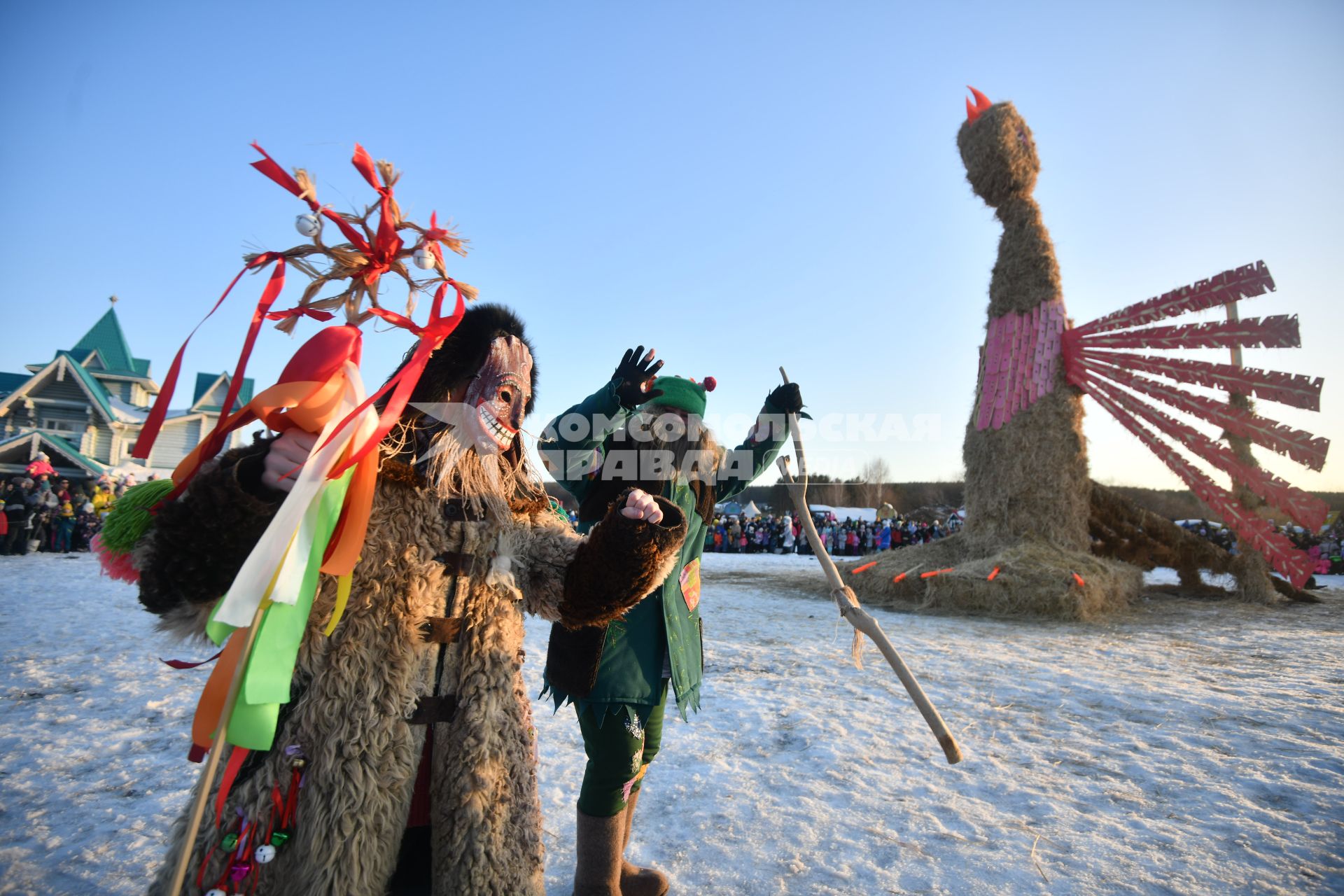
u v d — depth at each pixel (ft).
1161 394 35.68
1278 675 19.65
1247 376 33.91
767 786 10.93
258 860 4.47
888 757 12.28
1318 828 9.52
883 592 36.37
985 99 40.55
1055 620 30.53
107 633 22.09
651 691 7.11
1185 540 40.40
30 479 55.57
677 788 10.78
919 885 7.95
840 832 9.29
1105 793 10.76
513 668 5.53
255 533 4.46
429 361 5.82
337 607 4.77
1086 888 7.91
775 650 22.54
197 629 4.80
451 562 5.40
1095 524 41.52
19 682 15.84
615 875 7.03
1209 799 10.52
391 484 5.39
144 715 13.69
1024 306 37.76
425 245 5.34
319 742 4.78
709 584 46.16
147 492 5.16
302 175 4.98
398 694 4.98
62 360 90.27
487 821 5.08
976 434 37.83
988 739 13.43
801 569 60.08
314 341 4.89
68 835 8.70
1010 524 35.47
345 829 4.62
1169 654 22.90
